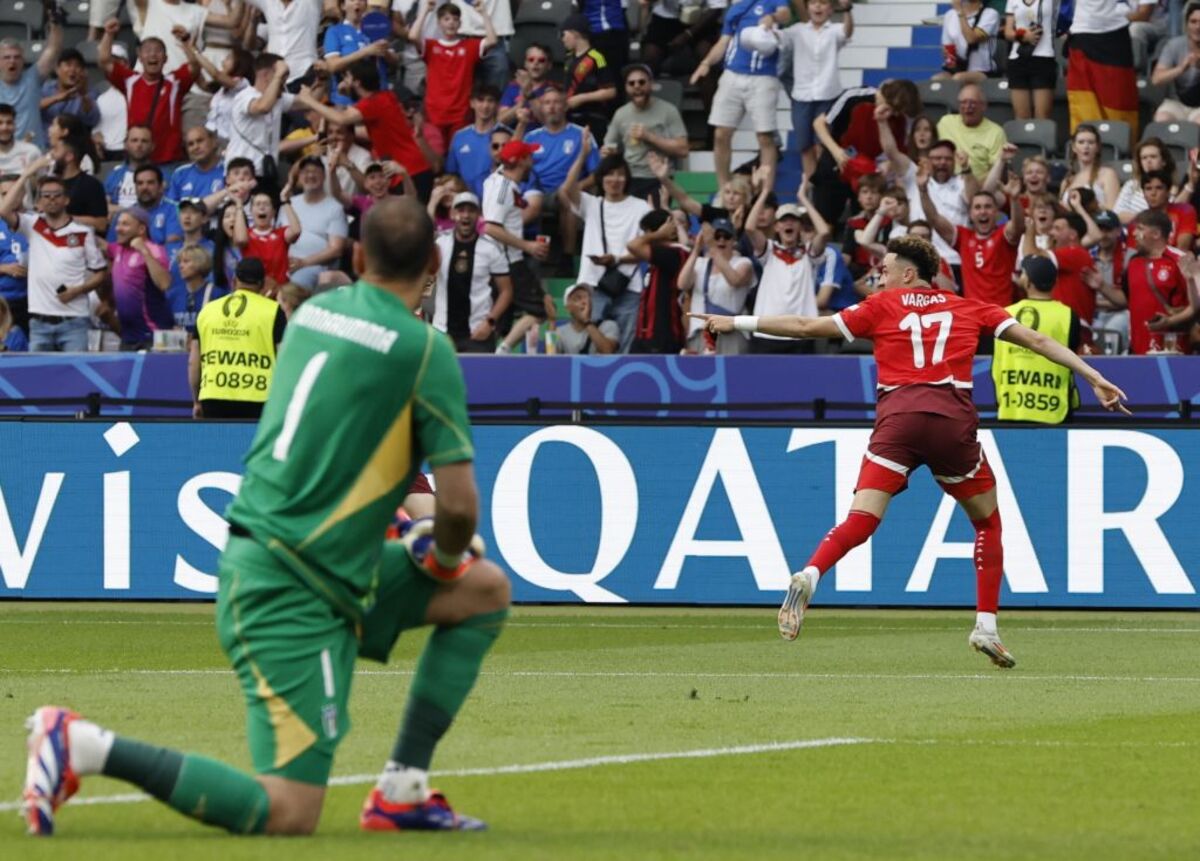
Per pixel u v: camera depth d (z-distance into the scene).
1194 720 29.66
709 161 71.88
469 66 68.12
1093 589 48.78
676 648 41.12
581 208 64.31
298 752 17.83
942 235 59.06
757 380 53.38
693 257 57.62
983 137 64.00
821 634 44.22
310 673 17.84
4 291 62.03
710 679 35.19
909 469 36.44
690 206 63.91
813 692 33.16
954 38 70.94
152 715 28.91
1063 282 55.62
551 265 66.81
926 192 58.69
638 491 50.00
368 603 18.36
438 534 18.28
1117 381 51.62
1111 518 48.72
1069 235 56.22
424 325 18.22
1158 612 48.59
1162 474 48.53
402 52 70.94
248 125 67.00
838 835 19.03
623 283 58.88
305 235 60.75
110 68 72.00
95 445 51.12
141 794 21.47
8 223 62.34
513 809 20.58
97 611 49.38
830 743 26.53
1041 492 48.97
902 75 75.38
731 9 67.25
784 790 22.22
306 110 68.88
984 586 36.97
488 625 19.02
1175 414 51.19
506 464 50.41
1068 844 18.66
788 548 49.62
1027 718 29.78
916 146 62.19
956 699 32.31
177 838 17.94
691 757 24.94
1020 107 67.88
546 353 56.94
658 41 73.31
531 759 24.70
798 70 65.75
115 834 18.31
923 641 42.62
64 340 60.53
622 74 70.06
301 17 71.06
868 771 23.88
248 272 50.31
